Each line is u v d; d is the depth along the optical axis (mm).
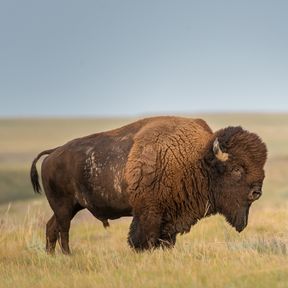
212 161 42594
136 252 42125
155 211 43000
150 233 42969
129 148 44125
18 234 52219
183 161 42750
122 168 43938
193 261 36469
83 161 46031
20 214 87375
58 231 48656
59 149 48312
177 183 42781
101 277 34250
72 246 51156
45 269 38219
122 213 45469
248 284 30328
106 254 41562
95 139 46469
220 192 42938
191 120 44531
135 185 42938
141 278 33156
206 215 43812
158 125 43812
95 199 45938
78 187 46688
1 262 42938
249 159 42219
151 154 42781
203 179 43000
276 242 41406
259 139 42625
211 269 33969
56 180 47688
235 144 42375
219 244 42781
